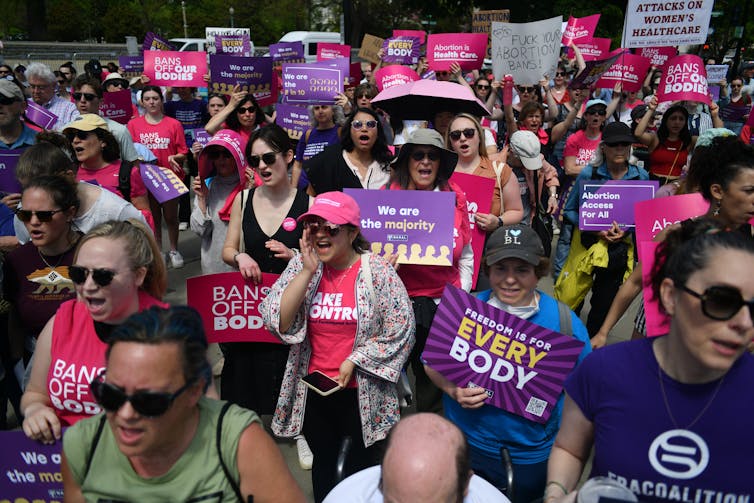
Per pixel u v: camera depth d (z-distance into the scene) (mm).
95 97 7398
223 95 8562
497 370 2602
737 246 1506
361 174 4367
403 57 10477
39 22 47062
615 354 1771
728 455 1627
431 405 3891
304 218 2859
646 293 2502
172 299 6250
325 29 58719
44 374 2299
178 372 1644
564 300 4848
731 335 1498
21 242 3758
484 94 9453
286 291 2898
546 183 5855
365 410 2938
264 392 3736
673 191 3984
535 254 2602
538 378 2551
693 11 7426
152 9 55312
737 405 1611
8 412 4113
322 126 6785
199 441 1768
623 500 1587
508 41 8320
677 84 6914
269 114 11070
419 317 3643
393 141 6363
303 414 3037
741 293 1471
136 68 12141
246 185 4574
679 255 1602
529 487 2684
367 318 2922
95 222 3199
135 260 2266
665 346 1697
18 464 2240
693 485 1665
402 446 1771
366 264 2980
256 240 3729
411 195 3596
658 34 7719
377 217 3639
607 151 5012
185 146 7773
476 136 4355
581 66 10227
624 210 4645
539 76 8305
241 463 1763
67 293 2959
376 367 2918
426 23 39250
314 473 3088
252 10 57438
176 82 8617
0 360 3219
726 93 14172
